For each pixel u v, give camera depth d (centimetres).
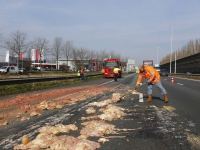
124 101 962
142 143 433
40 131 508
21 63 6331
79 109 762
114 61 3638
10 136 478
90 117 633
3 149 405
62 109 768
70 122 587
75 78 2998
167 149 404
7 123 589
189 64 5122
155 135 482
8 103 928
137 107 812
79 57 7006
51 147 394
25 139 424
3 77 3244
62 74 5100
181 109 779
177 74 5444
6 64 6669
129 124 568
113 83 2262
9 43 4212
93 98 1044
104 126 522
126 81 2656
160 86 939
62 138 436
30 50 4828
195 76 3859
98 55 8306
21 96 1180
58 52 5700
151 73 941
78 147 387
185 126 555
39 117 651
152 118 636
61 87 1825
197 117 654
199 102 953
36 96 1147
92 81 2747
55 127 512
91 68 8225
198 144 429
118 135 481
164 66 9856
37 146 402
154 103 910
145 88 1611
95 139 453
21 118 641
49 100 983
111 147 411
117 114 668
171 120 614
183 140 452
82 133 487
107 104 866
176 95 1216
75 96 1122
